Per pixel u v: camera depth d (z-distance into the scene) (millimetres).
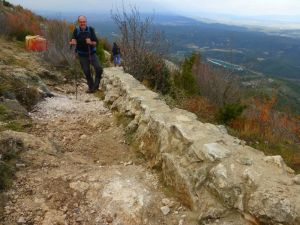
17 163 4352
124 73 8242
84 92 8992
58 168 4457
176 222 3500
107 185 4023
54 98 7875
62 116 6789
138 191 3912
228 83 10633
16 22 16578
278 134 7711
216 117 7789
